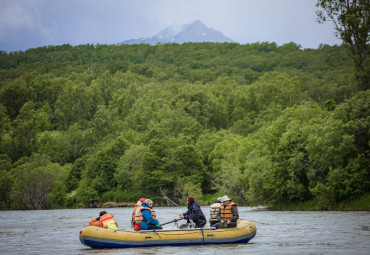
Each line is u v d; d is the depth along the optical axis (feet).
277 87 544.21
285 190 190.08
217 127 543.39
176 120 469.98
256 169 205.16
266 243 68.95
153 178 303.27
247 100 545.44
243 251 60.13
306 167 185.16
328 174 174.40
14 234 94.68
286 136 196.95
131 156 338.95
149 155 311.88
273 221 116.16
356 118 174.81
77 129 507.71
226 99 582.35
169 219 136.26
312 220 115.65
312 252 59.67
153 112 522.47
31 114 543.39
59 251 65.21
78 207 319.68
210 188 331.16
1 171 316.40
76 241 79.10
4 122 536.01
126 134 459.32
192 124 467.11
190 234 64.64
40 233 96.58
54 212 227.40
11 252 65.51
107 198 325.42
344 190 164.55
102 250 62.13
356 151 169.37
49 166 324.19
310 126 195.93
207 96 568.82
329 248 63.41
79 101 613.52
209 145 373.40
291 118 232.53
